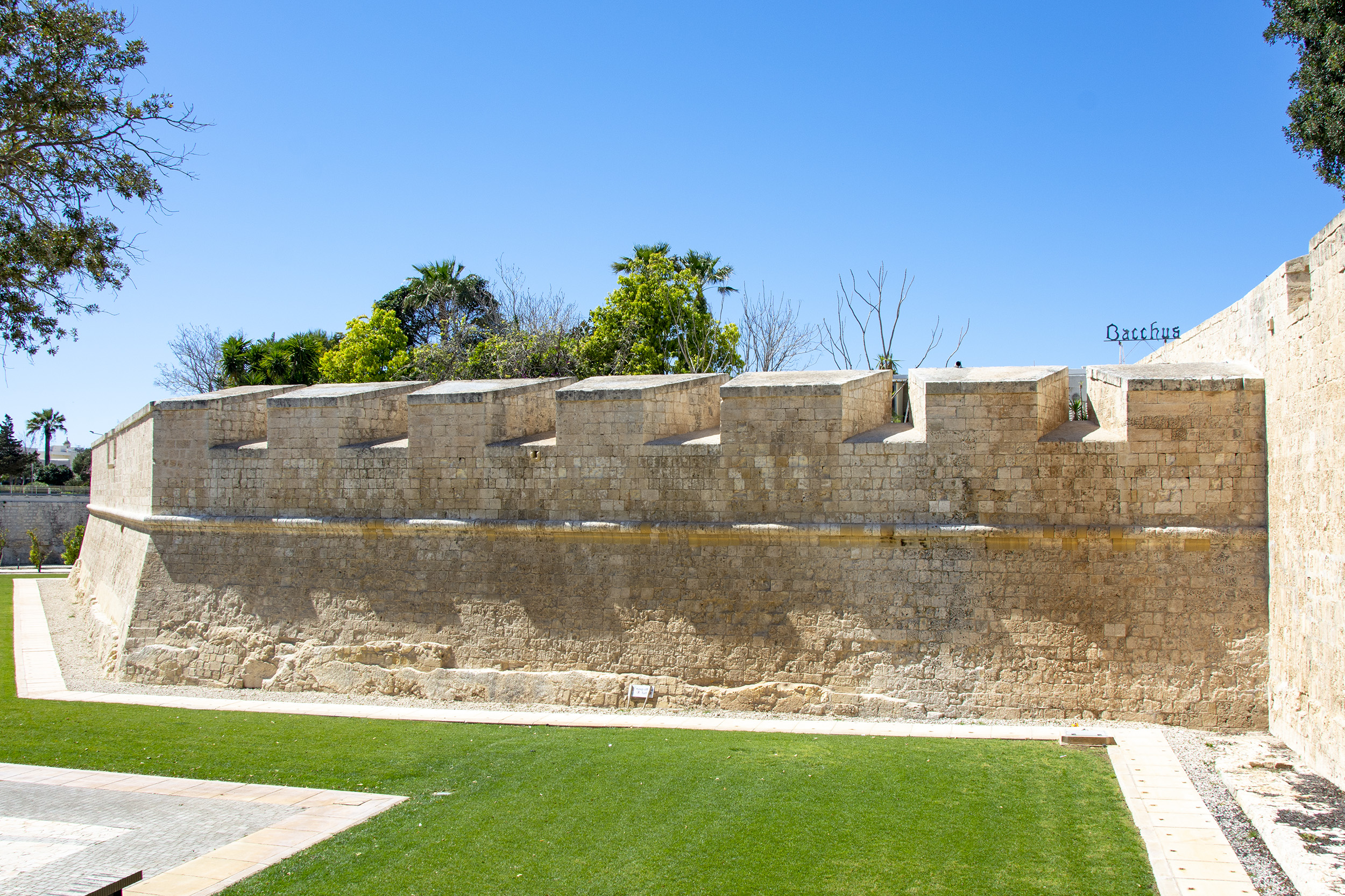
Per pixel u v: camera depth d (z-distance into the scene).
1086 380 22.27
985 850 11.72
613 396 20.88
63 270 17.80
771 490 19.89
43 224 17.77
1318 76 22.95
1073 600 18.36
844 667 19.27
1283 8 23.73
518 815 13.28
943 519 18.97
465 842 12.32
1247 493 17.69
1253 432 17.66
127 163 18.03
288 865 11.62
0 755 16.81
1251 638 17.53
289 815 13.48
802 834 12.34
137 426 29.67
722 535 20.06
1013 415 18.73
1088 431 19.45
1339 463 14.07
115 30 17.78
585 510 21.00
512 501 21.53
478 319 59.47
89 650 29.62
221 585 23.72
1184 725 17.72
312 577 22.92
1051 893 10.54
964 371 20.50
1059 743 16.61
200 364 72.00
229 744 17.30
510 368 45.53
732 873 11.23
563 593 21.08
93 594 38.34
